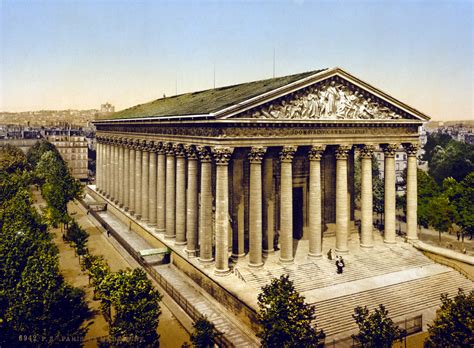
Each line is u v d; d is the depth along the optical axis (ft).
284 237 197.06
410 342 157.17
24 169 523.29
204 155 193.06
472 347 125.08
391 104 223.71
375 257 216.33
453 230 329.52
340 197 212.84
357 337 143.64
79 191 396.37
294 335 128.36
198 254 214.90
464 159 451.53
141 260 229.66
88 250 261.44
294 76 213.66
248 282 181.16
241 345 151.33
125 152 315.99
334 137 208.23
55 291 145.28
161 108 299.79
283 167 196.44
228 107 177.17
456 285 201.05
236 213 204.54
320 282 188.65
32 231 221.25
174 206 240.73
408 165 239.50
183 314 177.17
